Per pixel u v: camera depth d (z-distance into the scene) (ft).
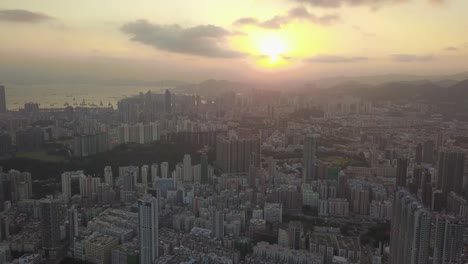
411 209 590.55
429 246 567.59
